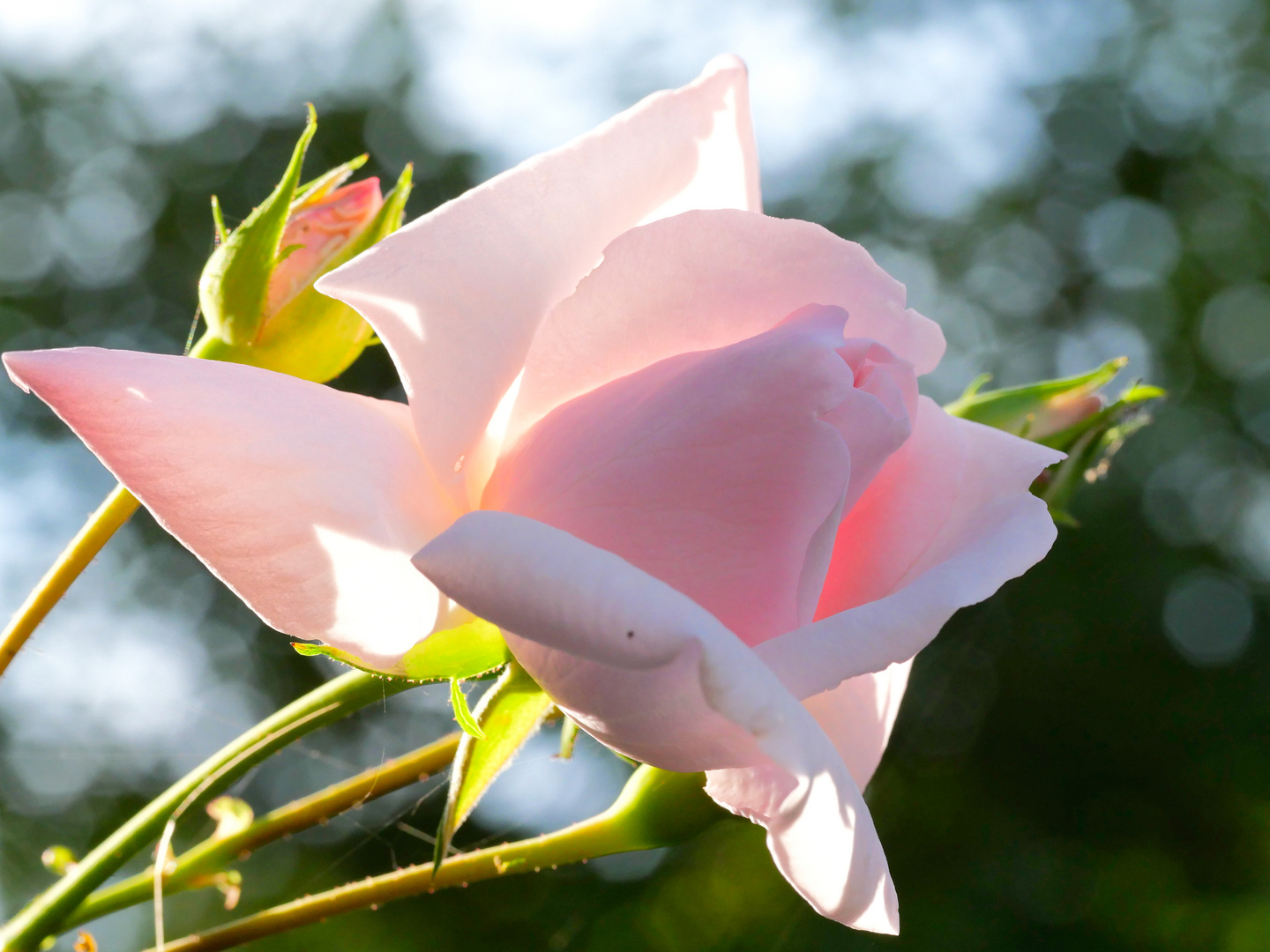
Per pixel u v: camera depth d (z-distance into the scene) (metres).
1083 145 2.29
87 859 0.47
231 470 0.43
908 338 0.45
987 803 1.80
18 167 2.18
